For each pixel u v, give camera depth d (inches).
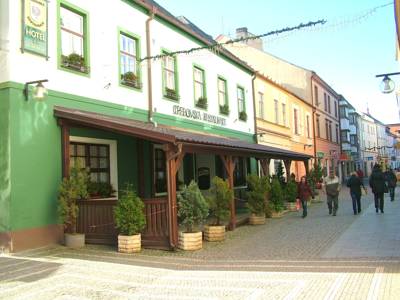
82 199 484.1
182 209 448.5
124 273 341.1
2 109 427.8
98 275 335.0
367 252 385.1
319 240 469.1
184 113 740.0
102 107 546.3
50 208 457.4
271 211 712.4
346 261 353.4
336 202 714.8
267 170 733.9
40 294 286.0
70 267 361.4
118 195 575.8
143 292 288.0
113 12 580.1
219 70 892.6
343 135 2237.9
